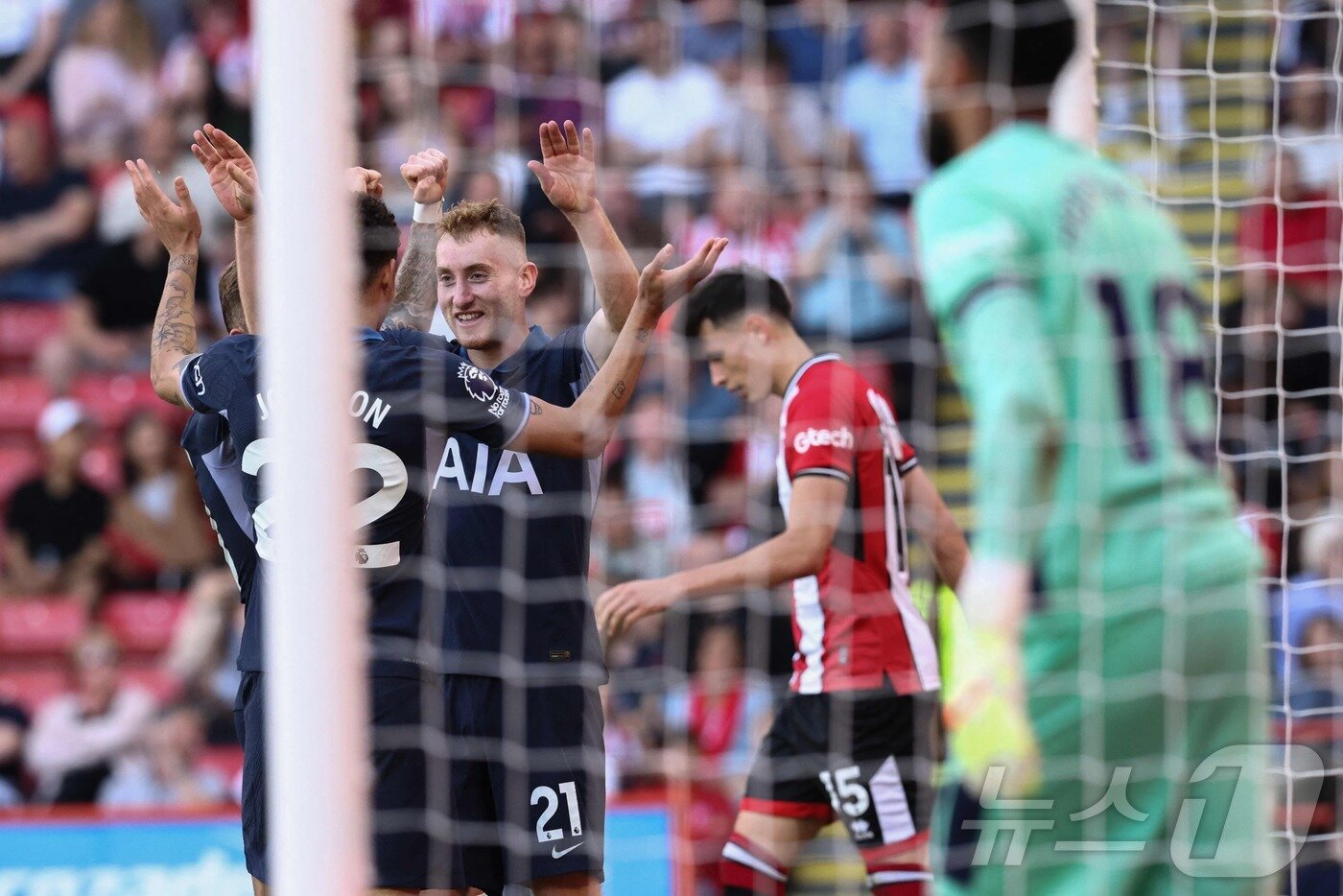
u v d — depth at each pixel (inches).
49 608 1077.8
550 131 477.4
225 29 1267.2
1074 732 370.9
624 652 832.9
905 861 545.0
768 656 705.6
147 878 773.9
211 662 993.5
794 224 1102.4
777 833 557.3
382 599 440.5
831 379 551.2
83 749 965.2
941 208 371.9
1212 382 772.0
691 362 951.6
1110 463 368.8
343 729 303.7
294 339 303.9
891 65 1144.8
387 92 1146.7
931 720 552.1
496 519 492.7
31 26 1245.1
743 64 1162.0
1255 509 786.2
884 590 553.6
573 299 896.3
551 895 495.8
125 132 1238.3
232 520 470.3
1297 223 953.5
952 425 912.9
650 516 936.9
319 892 300.4
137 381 1179.9
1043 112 396.2
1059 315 368.5
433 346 449.1
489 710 487.2
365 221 440.5
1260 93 939.3
